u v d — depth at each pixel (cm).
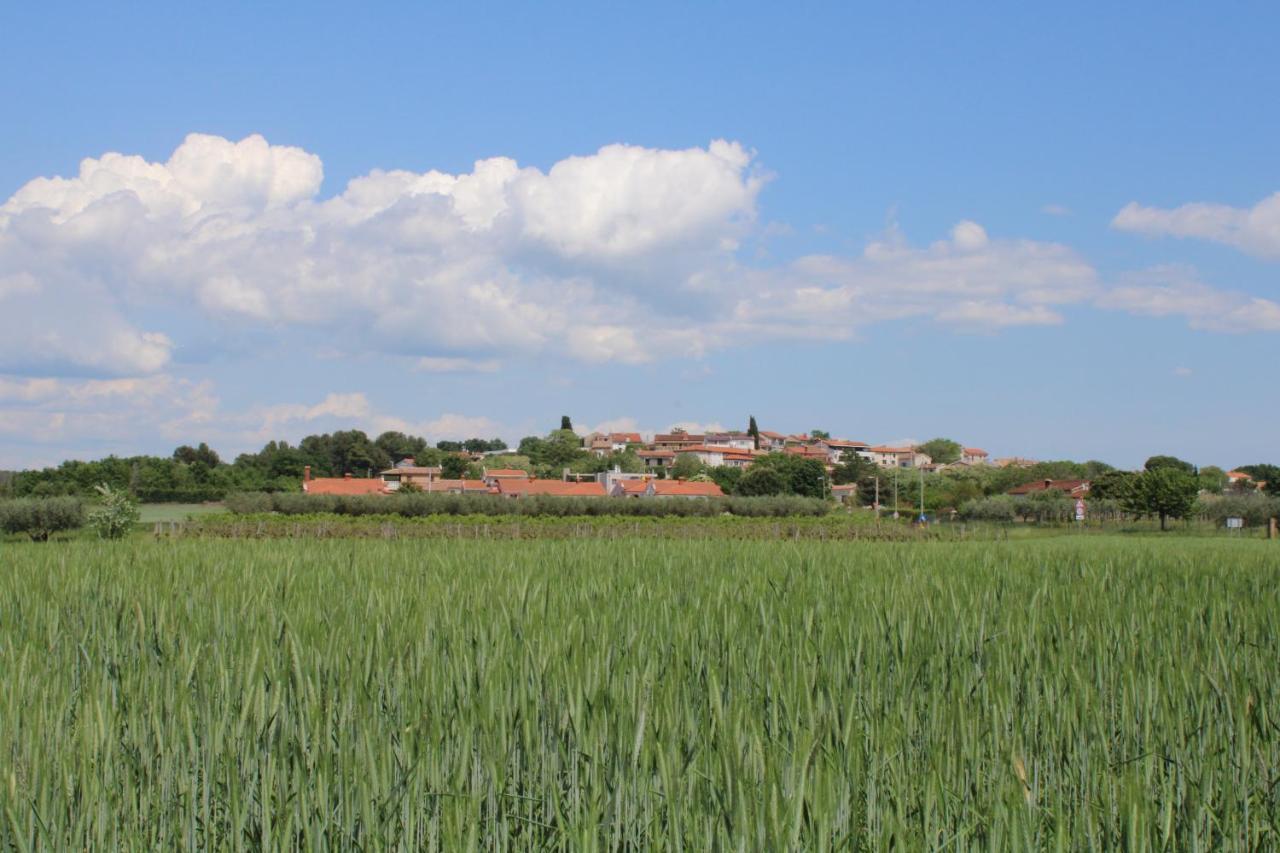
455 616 1051
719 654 884
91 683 741
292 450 14338
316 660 777
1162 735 661
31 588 1455
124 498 3978
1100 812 544
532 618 1013
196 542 2920
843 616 1068
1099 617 1104
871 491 13238
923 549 2645
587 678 716
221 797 568
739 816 491
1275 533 5531
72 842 524
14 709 648
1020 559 2112
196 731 657
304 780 554
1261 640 1047
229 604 1175
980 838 526
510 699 684
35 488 7375
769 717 679
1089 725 684
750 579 1584
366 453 16025
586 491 11712
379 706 690
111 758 614
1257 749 637
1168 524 7644
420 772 553
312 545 2756
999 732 667
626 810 547
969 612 1119
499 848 536
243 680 732
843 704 669
